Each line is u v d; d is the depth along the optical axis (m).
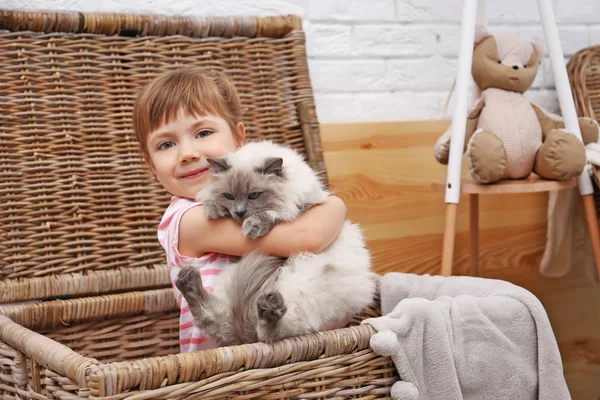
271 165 1.14
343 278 1.11
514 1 2.10
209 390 0.92
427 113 2.03
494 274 2.10
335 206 1.20
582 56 2.07
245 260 1.11
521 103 1.71
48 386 0.99
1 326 1.21
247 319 1.05
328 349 1.02
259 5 1.82
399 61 1.99
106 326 1.55
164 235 1.28
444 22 2.04
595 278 2.16
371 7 1.94
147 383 0.88
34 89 1.53
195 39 1.68
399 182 1.96
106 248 1.57
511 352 1.20
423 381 1.12
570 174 1.61
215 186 1.17
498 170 1.58
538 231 2.14
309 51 1.88
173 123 1.26
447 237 1.61
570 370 2.17
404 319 1.11
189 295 1.06
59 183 1.53
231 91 1.42
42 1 1.61
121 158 1.60
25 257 1.49
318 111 1.90
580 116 2.02
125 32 1.61
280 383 0.99
